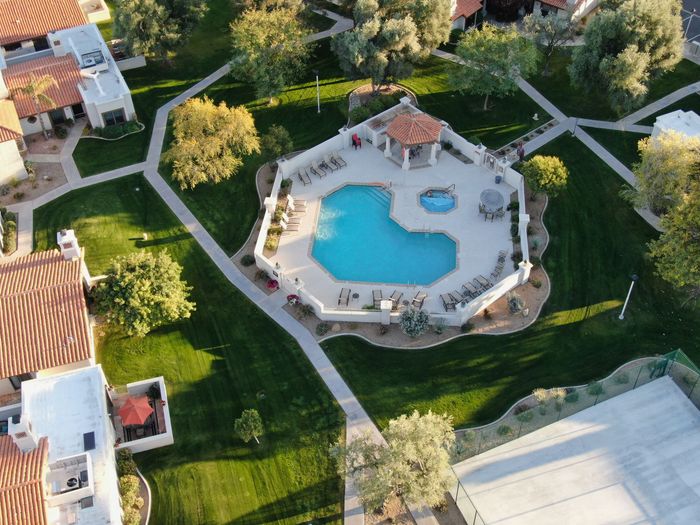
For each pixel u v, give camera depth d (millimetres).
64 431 43344
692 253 50875
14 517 37938
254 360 51188
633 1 66438
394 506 43312
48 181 64812
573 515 42188
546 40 74000
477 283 55219
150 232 60344
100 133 69125
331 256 58312
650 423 46469
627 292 55125
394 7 70812
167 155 62594
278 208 61594
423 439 40688
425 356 51094
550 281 55812
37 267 51562
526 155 66625
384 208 62125
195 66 77812
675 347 51500
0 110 65062
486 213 60438
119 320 49781
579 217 60719
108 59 73562
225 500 43938
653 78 69500
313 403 48594
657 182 55938
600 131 69125
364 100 72562
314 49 79125
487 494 43312
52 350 47281
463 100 72875
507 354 51125
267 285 55812
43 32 77938
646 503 42625
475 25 83562
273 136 63875
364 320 53031
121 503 42562
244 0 74938
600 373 49875
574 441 45688
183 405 48625
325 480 44750
